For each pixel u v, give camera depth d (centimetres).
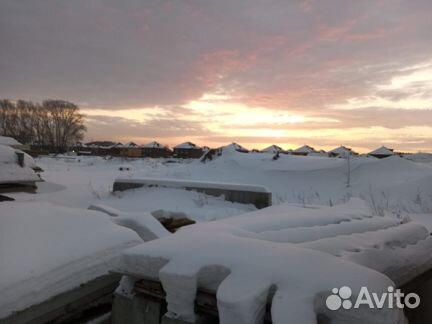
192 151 7719
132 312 300
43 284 309
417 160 3200
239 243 269
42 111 8756
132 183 1315
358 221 425
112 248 387
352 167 1759
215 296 248
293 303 203
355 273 222
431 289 361
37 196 1276
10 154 1310
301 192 1567
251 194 1085
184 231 329
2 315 277
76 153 7575
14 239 337
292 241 328
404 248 339
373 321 196
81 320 344
